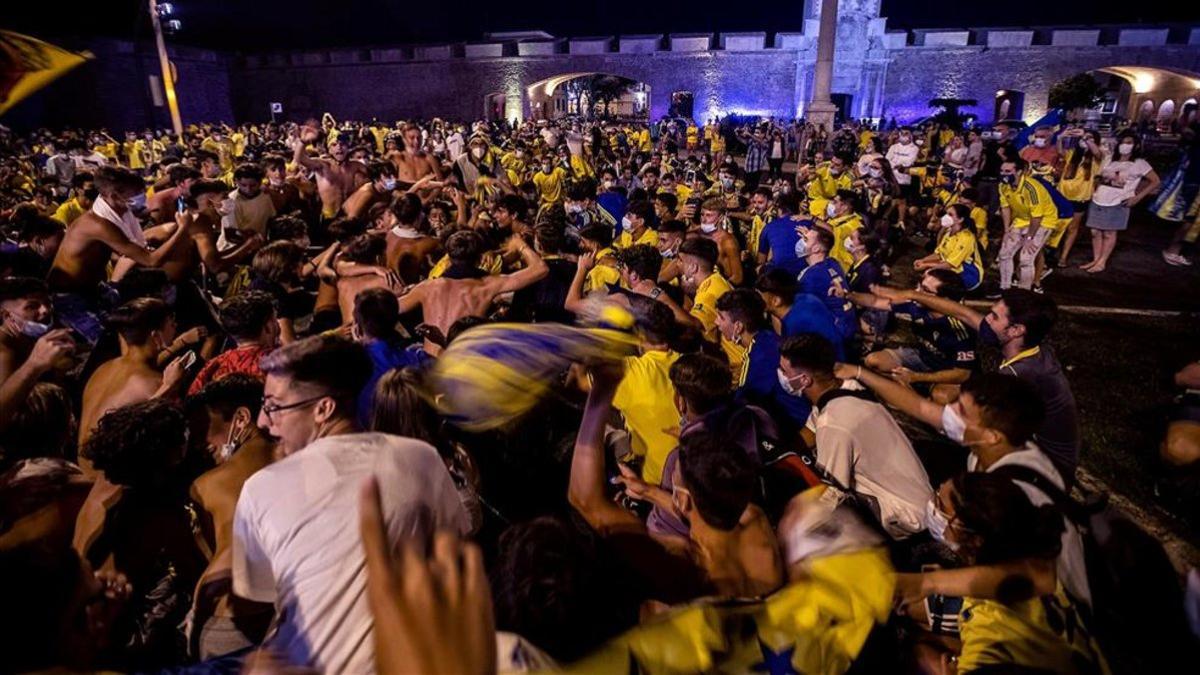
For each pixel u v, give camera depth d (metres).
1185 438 3.71
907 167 12.90
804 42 34.50
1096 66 32.31
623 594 1.92
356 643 1.51
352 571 1.57
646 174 10.23
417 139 9.67
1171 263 10.11
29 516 2.19
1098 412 5.26
